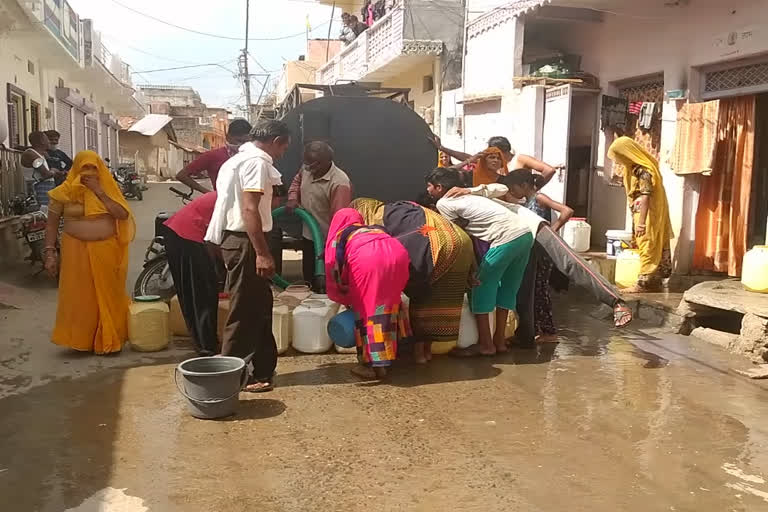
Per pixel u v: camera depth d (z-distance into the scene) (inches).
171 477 126.3
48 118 652.7
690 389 181.0
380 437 146.3
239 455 136.2
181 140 1957.4
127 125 1470.2
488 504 118.4
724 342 223.1
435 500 119.6
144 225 550.3
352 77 714.8
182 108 2047.2
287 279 336.2
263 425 151.8
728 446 144.1
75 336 200.7
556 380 187.8
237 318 166.4
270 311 171.5
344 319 191.6
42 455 134.4
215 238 166.7
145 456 135.0
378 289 176.7
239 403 165.5
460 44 537.0
